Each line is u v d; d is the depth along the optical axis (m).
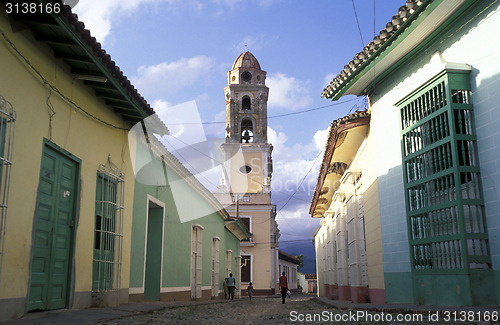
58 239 7.68
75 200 8.21
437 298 8.67
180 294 15.57
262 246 36.97
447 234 8.42
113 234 9.61
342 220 17.48
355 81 11.40
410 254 9.59
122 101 9.34
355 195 14.81
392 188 10.80
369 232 12.55
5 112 6.12
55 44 7.14
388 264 10.94
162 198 13.75
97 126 9.12
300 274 70.50
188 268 16.75
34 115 6.92
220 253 23.50
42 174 7.16
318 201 23.42
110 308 8.67
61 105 7.74
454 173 8.13
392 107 10.80
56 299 7.57
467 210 8.01
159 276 13.45
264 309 12.71
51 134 7.39
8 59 6.29
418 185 9.35
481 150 8.03
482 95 8.05
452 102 8.29
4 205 5.94
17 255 6.38
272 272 38.44
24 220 6.56
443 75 8.46
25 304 6.52
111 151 9.75
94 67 7.89
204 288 19.42
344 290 16.81
